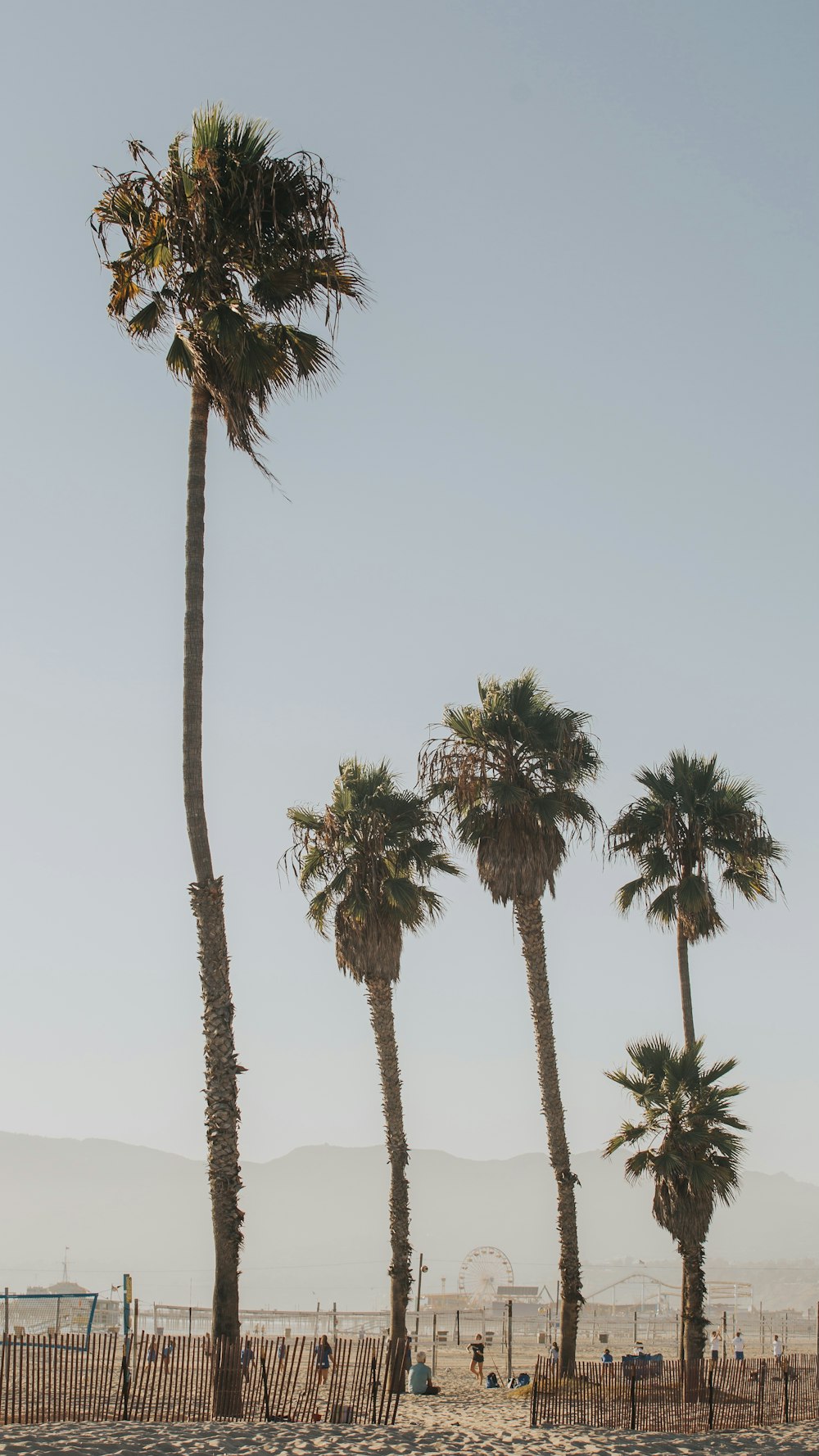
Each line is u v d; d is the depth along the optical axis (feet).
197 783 75.92
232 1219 71.00
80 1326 199.11
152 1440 58.75
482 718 125.70
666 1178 107.65
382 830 129.90
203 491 80.18
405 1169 123.85
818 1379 100.73
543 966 121.80
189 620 77.92
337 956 128.57
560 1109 118.93
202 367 79.30
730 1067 111.55
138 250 80.43
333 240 80.38
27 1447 54.85
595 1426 81.97
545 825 123.13
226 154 79.05
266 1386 73.87
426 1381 117.39
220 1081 71.97
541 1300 451.94
